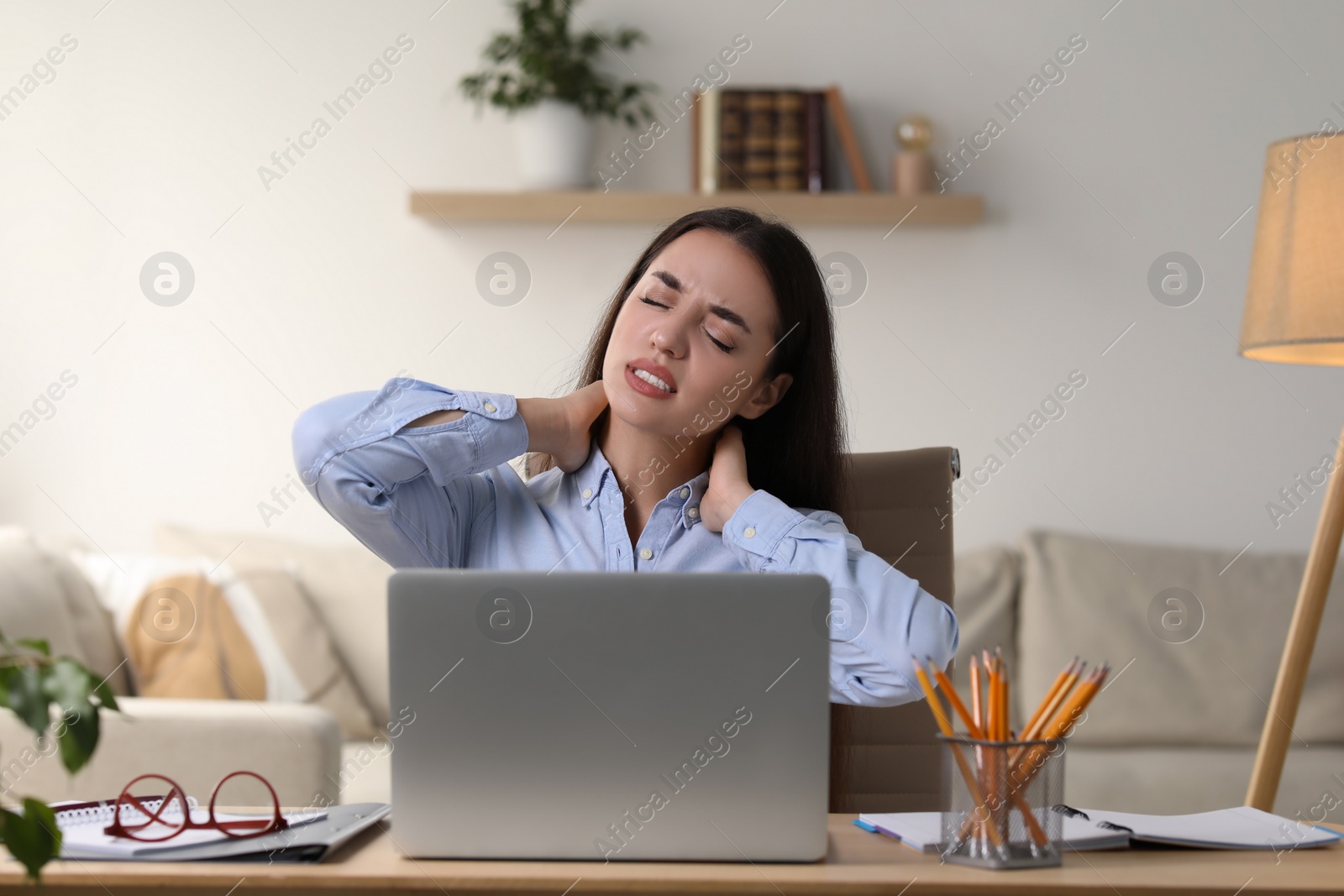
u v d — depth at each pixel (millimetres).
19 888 759
